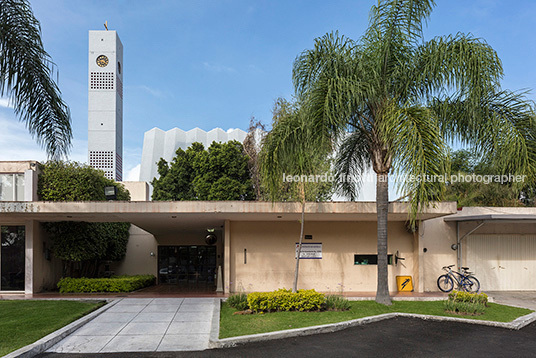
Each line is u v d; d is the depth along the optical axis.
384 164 10.73
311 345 7.28
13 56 7.61
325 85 9.33
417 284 14.11
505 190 22.19
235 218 13.61
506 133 9.16
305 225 14.39
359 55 10.01
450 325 8.87
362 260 14.47
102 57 49.97
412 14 9.84
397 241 14.62
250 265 14.09
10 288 14.07
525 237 15.62
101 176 18.20
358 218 13.65
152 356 6.80
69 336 8.06
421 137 8.73
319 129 9.33
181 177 27.06
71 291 13.84
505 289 15.30
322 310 10.12
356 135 12.82
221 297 12.50
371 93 9.52
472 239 15.38
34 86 7.91
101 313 10.17
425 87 10.09
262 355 6.73
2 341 7.26
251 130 23.94
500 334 8.15
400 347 7.14
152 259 22.41
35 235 14.30
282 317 9.23
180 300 11.92
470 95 9.13
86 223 15.59
